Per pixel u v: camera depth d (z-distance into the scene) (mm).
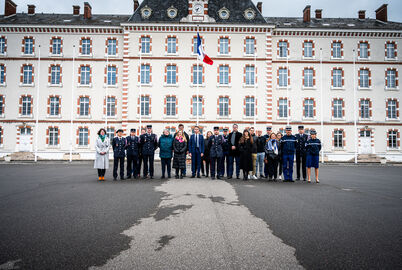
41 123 33031
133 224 5430
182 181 12141
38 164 25672
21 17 36438
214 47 32781
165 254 3928
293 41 34062
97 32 33562
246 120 32406
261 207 6977
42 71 33375
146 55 32469
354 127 33781
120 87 33406
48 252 3990
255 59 32469
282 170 13945
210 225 5359
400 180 13953
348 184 12008
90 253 3959
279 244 4332
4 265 3549
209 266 3529
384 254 3943
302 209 6770
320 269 3463
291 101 33781
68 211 6512
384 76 34344
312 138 12719
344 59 34188
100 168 12648
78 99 33219
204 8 32812
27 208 6824
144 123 32188
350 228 5188
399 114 34219
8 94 33219
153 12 33625
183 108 32375
